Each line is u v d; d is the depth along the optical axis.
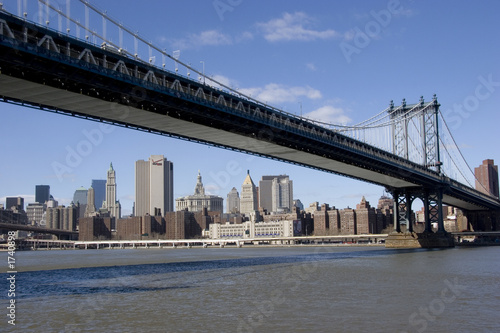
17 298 53.19
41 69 58.03
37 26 57.34
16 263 127.31
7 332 37.72
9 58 55.41
